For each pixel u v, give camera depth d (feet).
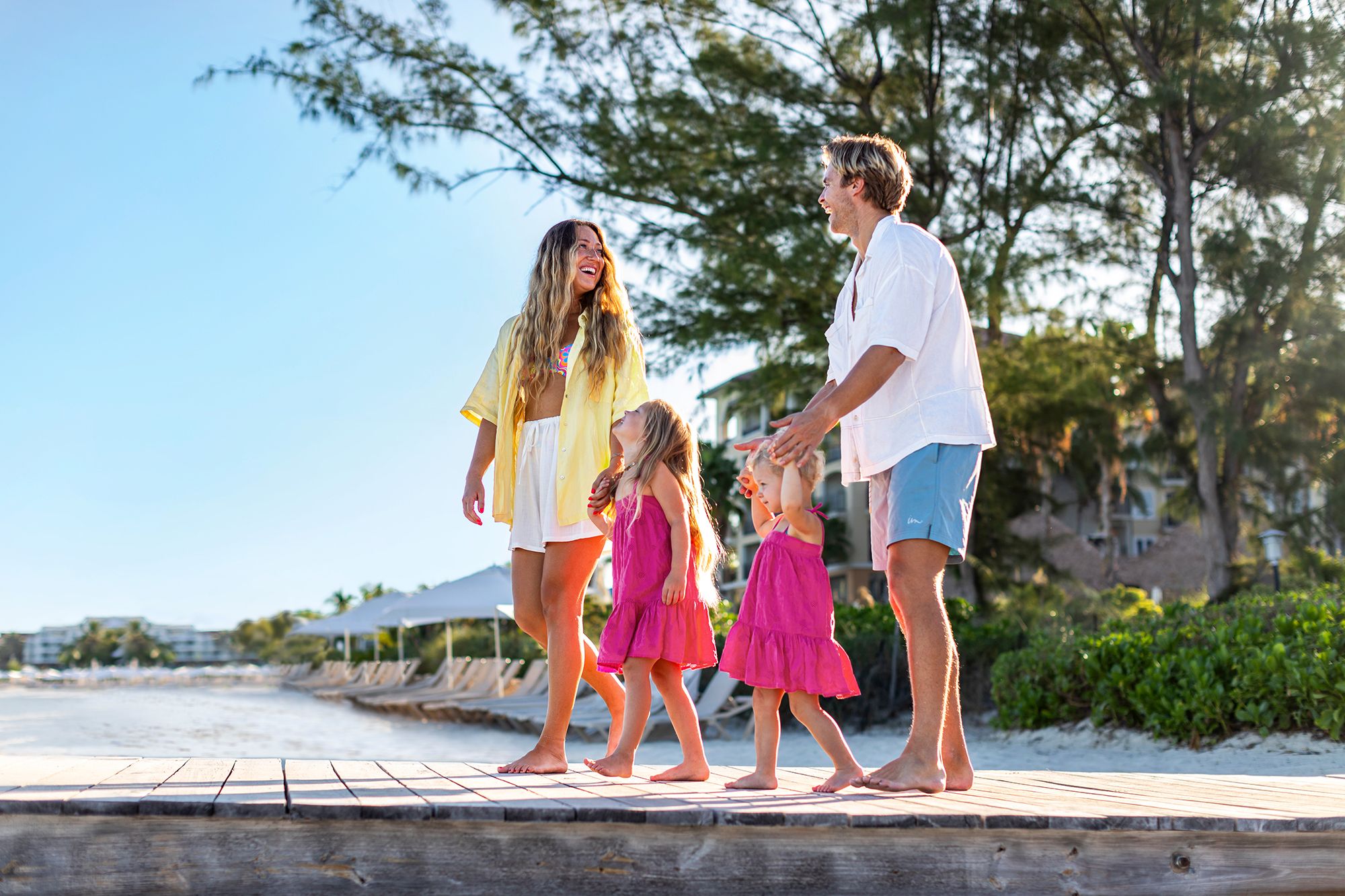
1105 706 34.65
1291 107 61.62
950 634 11.35
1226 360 67.87
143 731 53.62
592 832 8.75
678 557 13.83
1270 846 9.81
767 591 13.46
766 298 62.95
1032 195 63.00
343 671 122.11
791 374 63.52
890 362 11.42
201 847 8.32
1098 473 138.31
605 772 13.29
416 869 8.53
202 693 124.36
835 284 59.47
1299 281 61.77
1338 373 60.95
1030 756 31.99
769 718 13.11
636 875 8.76
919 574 11.32
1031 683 38.47
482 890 8.57
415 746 44.19
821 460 14.16
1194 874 9.64
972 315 58.34
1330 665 28.04
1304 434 63.82
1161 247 69.41
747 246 60.03
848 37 65.67
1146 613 49.14
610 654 13.67
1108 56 64.64
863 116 64.49
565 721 13.57
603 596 50.44
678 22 67.51
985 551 68.54
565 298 14.61
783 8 66.13
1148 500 174.91
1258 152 62.85
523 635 99.09
